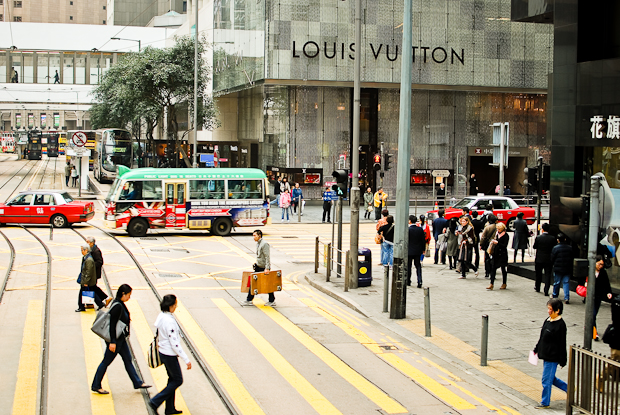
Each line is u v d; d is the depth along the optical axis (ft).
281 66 140.56
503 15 148.66
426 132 150.00
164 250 79.10
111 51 343.67
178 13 368.89
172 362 29.73
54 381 33.94
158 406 29.66
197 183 93.04
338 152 146.20
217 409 30.91
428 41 145.59
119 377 35.04
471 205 107.14
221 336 43.45
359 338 44.39
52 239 84.12
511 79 149.79
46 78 348.18
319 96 144.77
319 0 140.77
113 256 73.20
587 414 29.68
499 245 59.88
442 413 31.27
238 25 160.66
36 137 294.05
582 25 56.75
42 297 52.60
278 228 106.32
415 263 61.21
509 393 34.42
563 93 58.34
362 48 142.41
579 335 44.86
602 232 54.95
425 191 150.41
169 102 173.37
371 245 90.43
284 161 144.05
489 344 43.16
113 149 182.91
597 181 33.96
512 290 60.18
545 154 155.43
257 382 34.73
